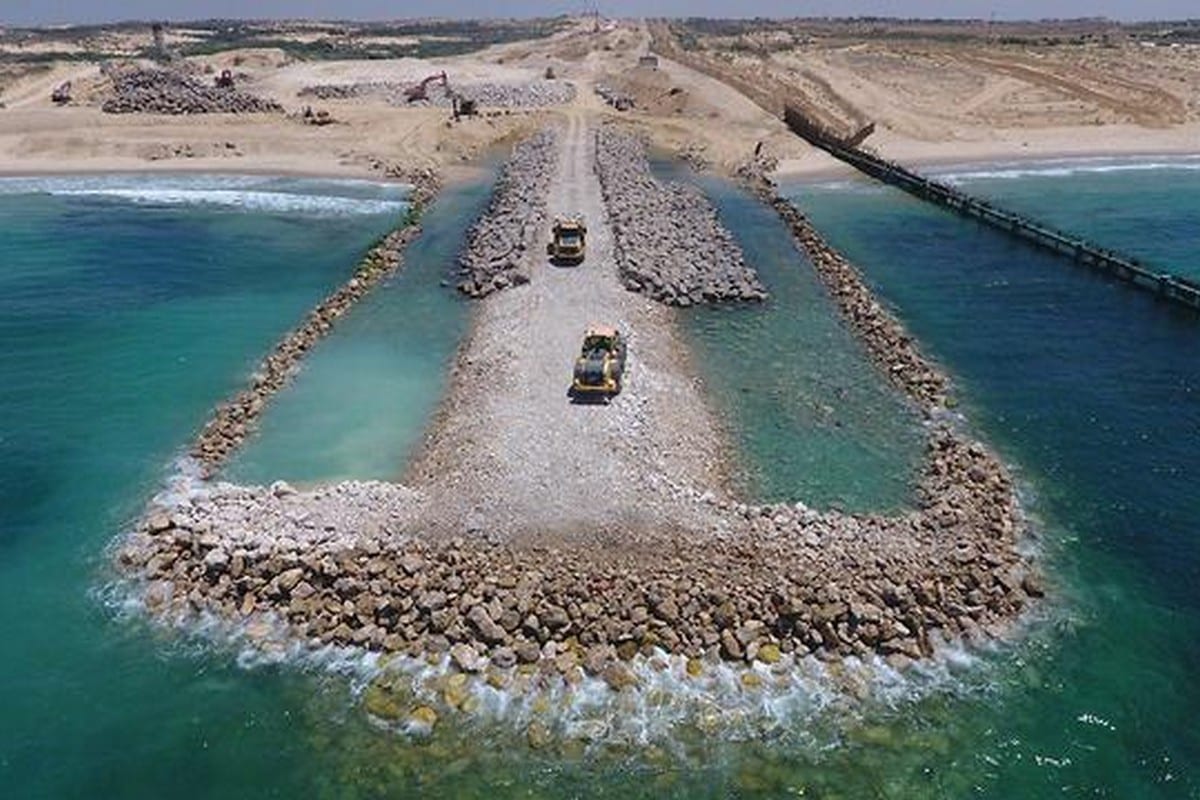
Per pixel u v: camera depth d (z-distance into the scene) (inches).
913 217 3102.9
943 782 971.9
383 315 2186.3
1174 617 1219.9
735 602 1162.6
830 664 1108.5
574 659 1099.3
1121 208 3255.4
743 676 1087.6
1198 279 2511.1
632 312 2068.2
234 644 1152.2
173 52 7076.8
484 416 1578.5
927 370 1902.1
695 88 5027.1
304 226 2989.7
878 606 1175.6
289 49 7618.1
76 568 1302.9
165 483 1520.7
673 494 1376.7
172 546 1300.4
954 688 1090.1
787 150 3988.7
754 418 1708.9
